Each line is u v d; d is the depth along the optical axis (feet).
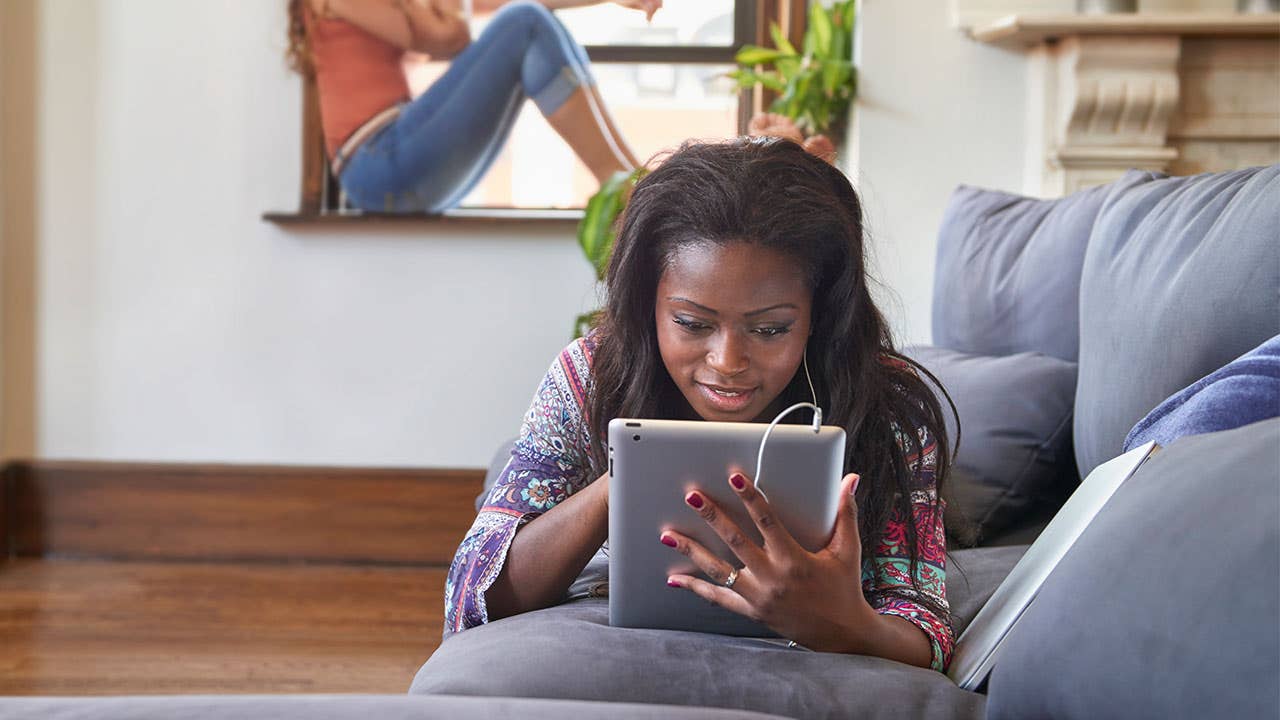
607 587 4.11
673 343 3.58
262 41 11.27
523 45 11.19
